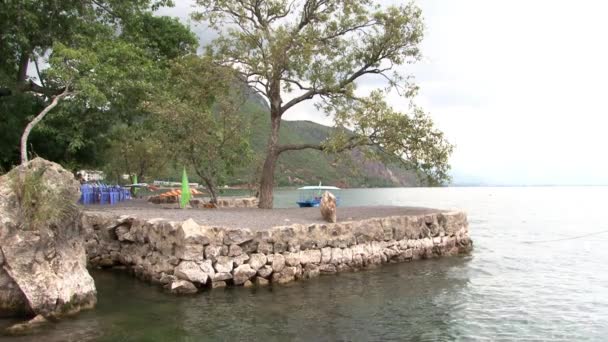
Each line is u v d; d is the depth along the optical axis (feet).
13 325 36.37
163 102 89.61
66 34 91.25
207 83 90.33
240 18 91.76
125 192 132.67
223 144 95.40
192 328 37.32
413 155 77.20
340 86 89.66
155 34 110.42
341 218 68.23
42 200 39.14
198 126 90.22
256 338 35.42
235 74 89.71
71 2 90.27
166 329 36.96
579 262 70.54
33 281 37.81
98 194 113.80
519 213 191.83
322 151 87.45
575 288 53.21
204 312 41.47
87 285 42.47
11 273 37.40
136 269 54.90
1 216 37.42
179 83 93.76
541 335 37.35
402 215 72.33
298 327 38.14
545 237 104.06
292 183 385.91
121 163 174.91
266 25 92.79
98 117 93.81
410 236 68.95
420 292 50.01
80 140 93.40
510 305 45.73
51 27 89.51
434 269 62.44
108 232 59.77
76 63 74.90
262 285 51.11
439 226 73.82
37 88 93.61
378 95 81.71
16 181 39.34
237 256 50.55
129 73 85.66
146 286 50.08
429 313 42.68
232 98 96.02
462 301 46.93
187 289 47.19
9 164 100.53
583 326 39.65
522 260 71.61
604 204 271.49
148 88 87.35
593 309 44.73
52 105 67.56
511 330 38.47
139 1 101.65
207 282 49.03
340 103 87.30
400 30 89.56
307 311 42.45
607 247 87.51
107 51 83.30
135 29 103.14
